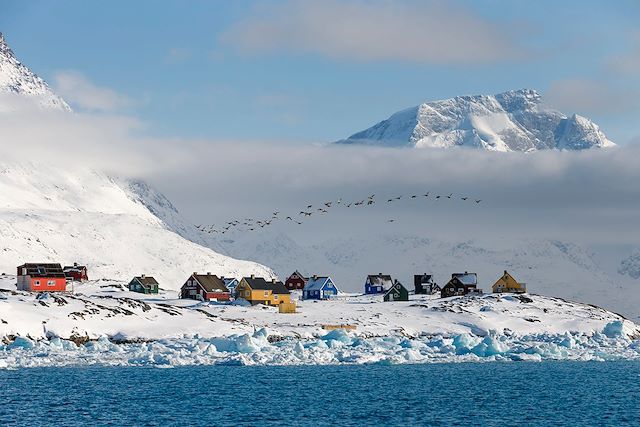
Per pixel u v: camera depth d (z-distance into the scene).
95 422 140.25
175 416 145.62
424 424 142.00
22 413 145.75
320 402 160.00
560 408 156.50
